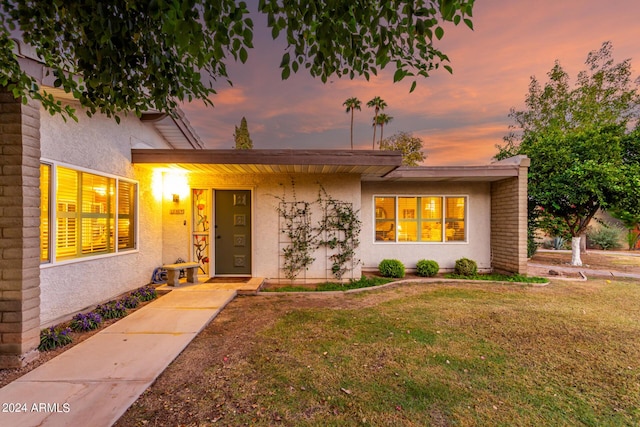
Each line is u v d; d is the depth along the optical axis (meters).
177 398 2.36
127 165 5.55
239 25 1.82
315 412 2.21
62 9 1.82
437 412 2.22
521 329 3.92
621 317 4.40
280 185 6.76
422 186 8.16
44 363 2.86
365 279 6.92
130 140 5.70
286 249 6.72
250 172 6.59
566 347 3.37
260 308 4.86
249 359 3.05
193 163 5.55
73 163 4.31
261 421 2.10
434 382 2.63
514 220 7.27
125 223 5.57
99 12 1.56
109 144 5.07
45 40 2.03
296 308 4.87
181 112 6.99
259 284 6.09
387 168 5.98
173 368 2.84
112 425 2.00
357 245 6.79
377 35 1.98
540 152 9.00
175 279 5.86
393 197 8.21
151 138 6.84
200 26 1.78
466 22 1.81
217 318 4.36
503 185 7.64
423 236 8.22
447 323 4.15
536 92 13.54
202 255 6.76
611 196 8.15
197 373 2.75
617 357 3.13
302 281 6.73
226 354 3.16
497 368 2.89
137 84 2.28
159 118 6.10
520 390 2.52
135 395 2.33
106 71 1.95
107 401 2.25
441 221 8.20
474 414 2.20
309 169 6.16
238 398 2.37
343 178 6.78
